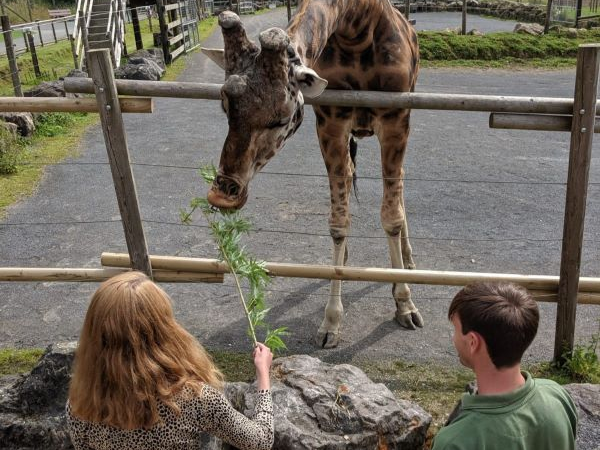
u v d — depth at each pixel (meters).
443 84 12.81
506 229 5.63
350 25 3.30
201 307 4.36
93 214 6.09
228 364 3.64
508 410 1.42
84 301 4.46
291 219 5.91
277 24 22.58
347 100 3.20
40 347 3.88
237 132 2.45
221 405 1.70
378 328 4.07
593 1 23.84
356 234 5.57
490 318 1.42
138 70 11.62
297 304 4.39
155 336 1.60
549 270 4.84
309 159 7.93
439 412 3.17
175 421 1.63
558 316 3.39
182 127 9.52
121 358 1.56
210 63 14.80
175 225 5.81
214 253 5.21
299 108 2.68
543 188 6.75
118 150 3.23
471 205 6.23
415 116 10.26
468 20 23.69
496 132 9.25
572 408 1.54
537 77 13.74
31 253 5.23
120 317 1.56
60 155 7.93
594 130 3.09
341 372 3.02
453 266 4.91
